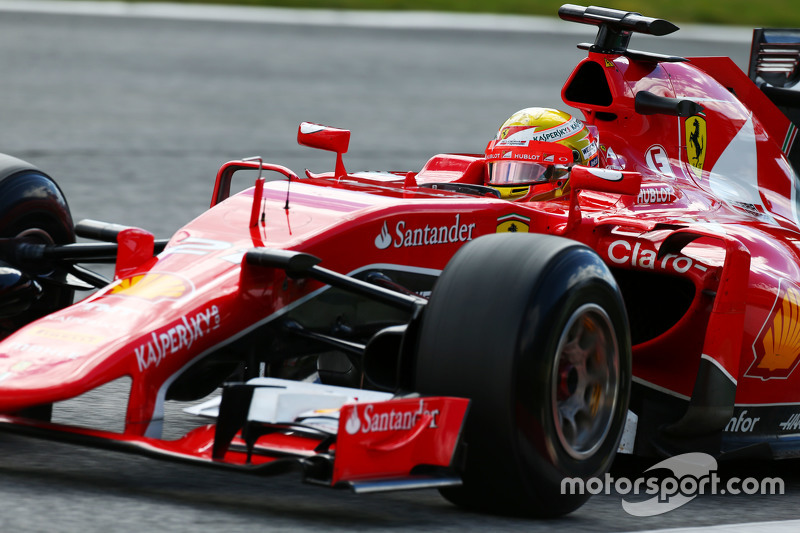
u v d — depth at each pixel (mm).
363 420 11547
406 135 53531
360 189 16391
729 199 19703
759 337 16422
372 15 101312
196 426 16984
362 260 14781
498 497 12711
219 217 14992
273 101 62531
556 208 17578
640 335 17234
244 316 13578
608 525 13039
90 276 16781
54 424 12641
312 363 15938
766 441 16844
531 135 18344
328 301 14836
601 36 19906
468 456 12555
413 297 13242
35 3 96375
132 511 11945
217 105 60375
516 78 74812
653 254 16141
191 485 13336
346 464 11477
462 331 12547
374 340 13070
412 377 12898
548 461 12555
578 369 13102
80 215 33781
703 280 15664
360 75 73312
